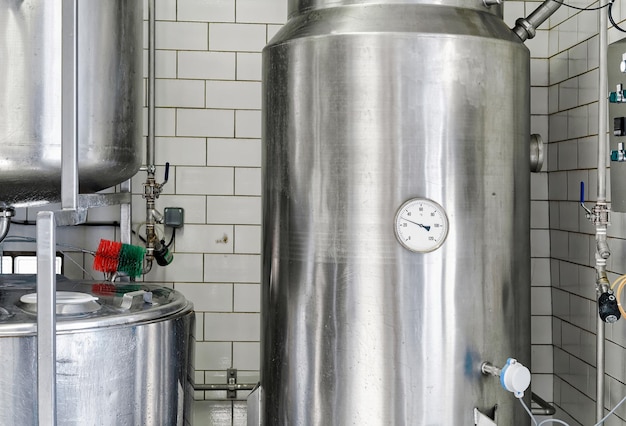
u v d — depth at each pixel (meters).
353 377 1.95
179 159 2.97
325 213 1.98
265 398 2.20
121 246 2.57
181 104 2.97
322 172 1.98
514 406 2.05
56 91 1.89
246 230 2.99
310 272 2.01
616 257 2.34
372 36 1.92
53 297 1.67
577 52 2.70
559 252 2.91
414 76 1.91
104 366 1.88
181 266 2.97
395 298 1.91
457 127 1.93
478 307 1.96
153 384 2.02
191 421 2.33
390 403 1.93
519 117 2.05
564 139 2.84
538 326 3.02
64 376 1.82
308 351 2.03
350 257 1.94
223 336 2.99
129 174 2.28
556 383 2.96
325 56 1.97
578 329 2.71
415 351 1.92
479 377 1.97
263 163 2.21
